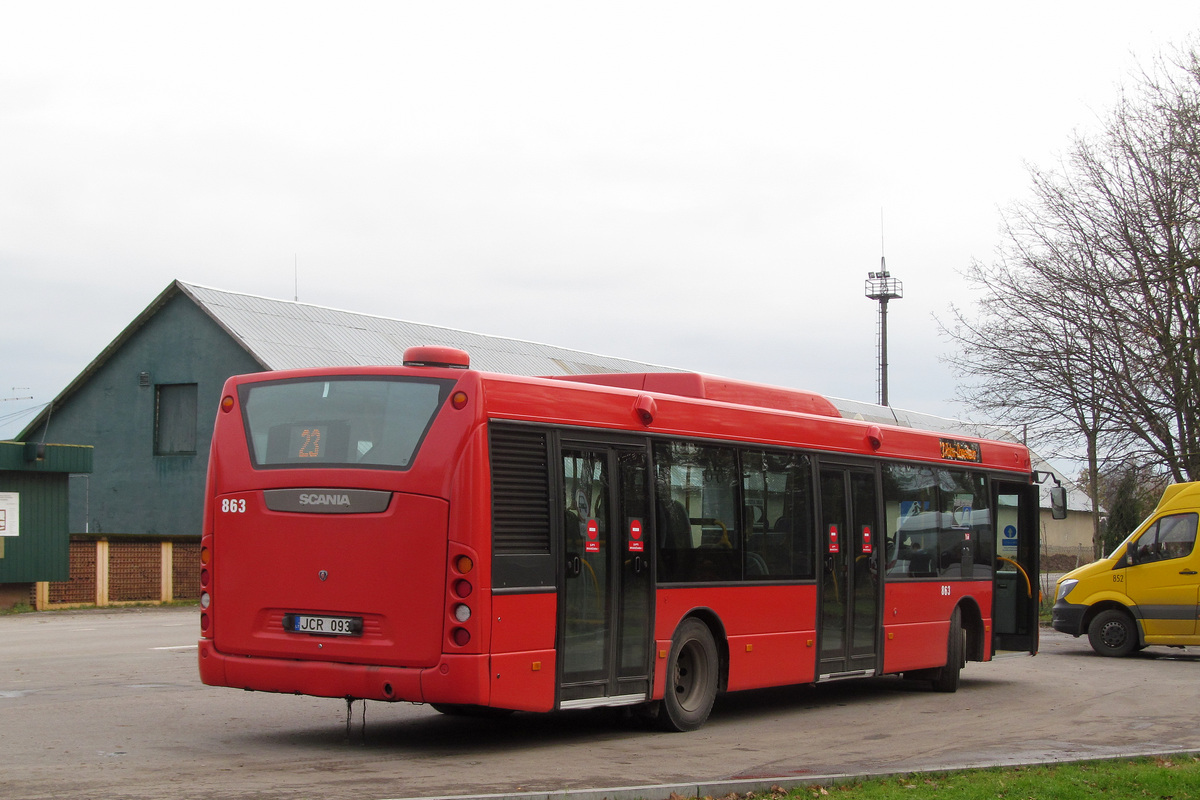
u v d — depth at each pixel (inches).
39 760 345.7
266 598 379.9
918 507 594.2
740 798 313.9
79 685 534.0
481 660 355.6
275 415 389.1
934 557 602.5
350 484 370.0
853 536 542.6
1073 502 3075.8
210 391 1633.9
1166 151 1091.9
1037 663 787.4
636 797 303.6
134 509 1683.1
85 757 353.1
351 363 1670.8
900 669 567.2
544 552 381.1
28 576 1203.2
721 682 464.4
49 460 1210.0
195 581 1397.6
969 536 634.8
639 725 448.8
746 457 482.9
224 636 386.6
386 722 452.8
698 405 462.0
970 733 463.5
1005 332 1164.5
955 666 612.1
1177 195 1093.1
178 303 1664.6
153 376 1678.2
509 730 437.4
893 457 577.6
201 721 439.2
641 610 421.7
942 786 333.4
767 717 504.1
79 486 1721.2
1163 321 1088.2
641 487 426.3
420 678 354.9
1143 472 1137.4
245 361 1603.1
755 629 478.3
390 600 360.5
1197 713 532.7
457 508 358.6
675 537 440.8
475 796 289.1
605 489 410.0
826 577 522.3
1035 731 472.1
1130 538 838.5
